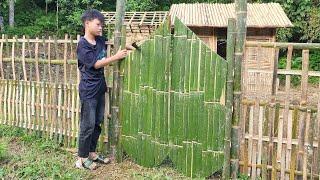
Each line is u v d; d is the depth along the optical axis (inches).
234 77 172.1
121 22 190.4
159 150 187.6
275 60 169.6
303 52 163.9
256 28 509.0
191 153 181.6
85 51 178.4
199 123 178.7
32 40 224.2
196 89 177.2
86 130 185.3
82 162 191.5
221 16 521.0
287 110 169.9
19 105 235.9
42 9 797.2
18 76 233.8
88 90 181.6
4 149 201.8
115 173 186.9
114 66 192.5
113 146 198.8
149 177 179.8
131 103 192.4
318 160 167.0
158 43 181.3
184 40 176.4
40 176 182.4
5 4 679.7
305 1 621.0
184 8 553.3
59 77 227.1
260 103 173.5
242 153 178.7
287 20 501.0
